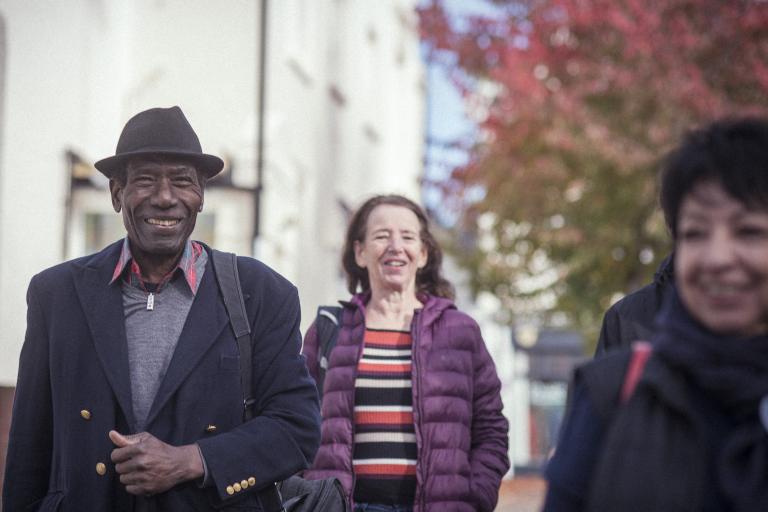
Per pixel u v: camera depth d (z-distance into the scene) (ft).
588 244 72.54
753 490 10.05
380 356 22.97
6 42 39.09
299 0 60.18
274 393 17.13
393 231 23.89
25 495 16.98
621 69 67.41
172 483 15.94
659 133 64.90
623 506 10.32
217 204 44.57
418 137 94.43
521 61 70.18
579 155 69.36
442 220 79.15
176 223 16.89
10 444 16.99
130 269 17.08
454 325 23.07
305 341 23.72
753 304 10.43
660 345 10.66
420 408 22.33
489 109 72.95
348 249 24.95
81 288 16.88
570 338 142.82
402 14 84.64
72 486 16.26
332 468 22.18
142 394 16.57
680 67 65.31
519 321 83.20
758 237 10.41
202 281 17.16
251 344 17.07
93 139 43.21
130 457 15.80
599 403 10.85
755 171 10.41
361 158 73.67
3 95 39.01
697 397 10.48
